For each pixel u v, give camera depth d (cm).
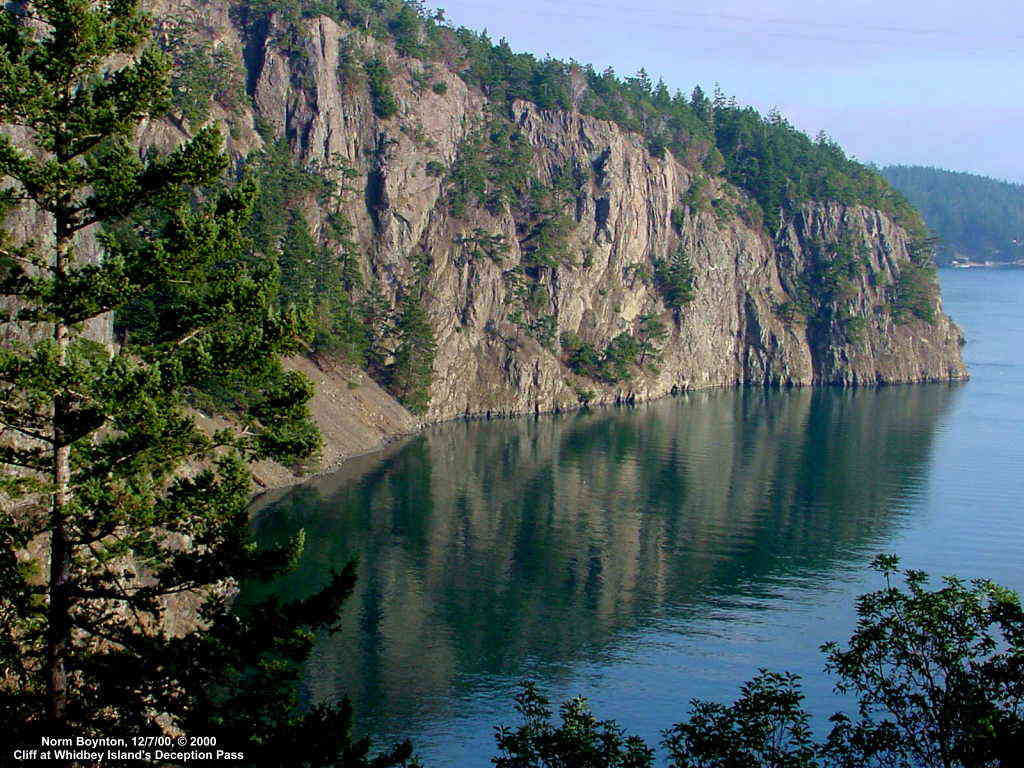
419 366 15738
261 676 2788
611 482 11275
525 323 18875
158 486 2978
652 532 9112
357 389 14512
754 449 13612
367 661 5997
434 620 6725
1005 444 13962
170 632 4812
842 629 6725
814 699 5578
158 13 17900
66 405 2705
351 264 16738
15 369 2559
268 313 3003
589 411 18250
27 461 2762
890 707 2638
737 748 2561
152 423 2711
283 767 2583
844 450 13512
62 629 2680
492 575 7731
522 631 6581
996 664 2509
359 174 18262
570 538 8844
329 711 2727
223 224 2975
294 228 14325
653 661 6128
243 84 18138
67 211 2872
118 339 7575
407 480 11069
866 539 8944
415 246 18562
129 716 2747
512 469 11925
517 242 19900
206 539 2919
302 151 18138
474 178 19375
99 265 2934
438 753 4884
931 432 15138
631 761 2631
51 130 2841
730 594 7425
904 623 2656
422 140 19250
